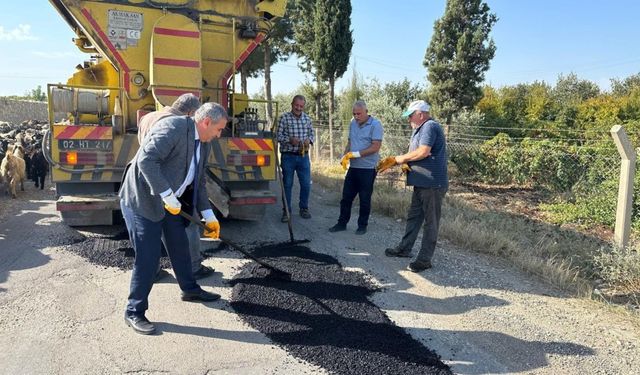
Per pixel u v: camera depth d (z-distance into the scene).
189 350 3.29
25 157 10.13
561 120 23.56
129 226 3.49
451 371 3.19
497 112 23.05
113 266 4.77
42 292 4.11
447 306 4.19
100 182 5.48
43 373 2.96
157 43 5.41
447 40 18.05
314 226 6.71
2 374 2.92
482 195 10.08
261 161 5.95
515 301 4.34
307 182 7.14
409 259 5.36
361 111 6.00
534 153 10.45
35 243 5.41
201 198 3.91
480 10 17.86
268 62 22.72
